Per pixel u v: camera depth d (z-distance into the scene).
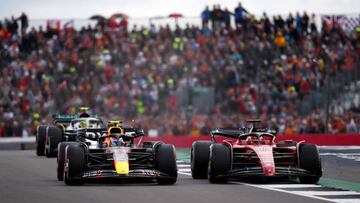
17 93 138.88
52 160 79.44
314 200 39.53
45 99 138.38
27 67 144.50
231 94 137.62
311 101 131.12
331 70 138.25
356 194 43.06
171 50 149.50
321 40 145.00
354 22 146.00
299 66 139.88
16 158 83.44
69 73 144.38
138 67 147.25
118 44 150.25
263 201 39.03
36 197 40.81
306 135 108.50
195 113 129.75
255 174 48.00
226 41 147.88
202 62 145.88
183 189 45.81
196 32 150.12
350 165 72.00
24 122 133.12
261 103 136.25
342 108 126.94
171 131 130.12
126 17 140.50
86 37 150.50
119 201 38.81
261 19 147.88
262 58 144.88
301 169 49.06
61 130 84.94
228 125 130.12
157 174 48.09
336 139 109.31
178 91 131.88
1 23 148.62
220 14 149.25
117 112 139.75
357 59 141.25
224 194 42.78
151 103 139.75
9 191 44.41
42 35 148.88
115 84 143.88
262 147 50.44
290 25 147.12
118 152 49.47
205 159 53.66
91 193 43.06
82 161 48.16
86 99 140.12
